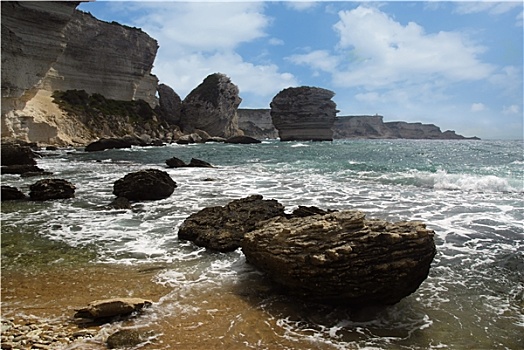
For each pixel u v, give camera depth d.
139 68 67.69
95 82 60.78
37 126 41.81
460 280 6.10
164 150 41.50
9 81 36.47
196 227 8.19
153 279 6.05
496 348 4.23
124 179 12.95
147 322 4.68
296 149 43.94
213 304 5.22
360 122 161.62
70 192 12.98
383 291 5.20
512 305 5.25
